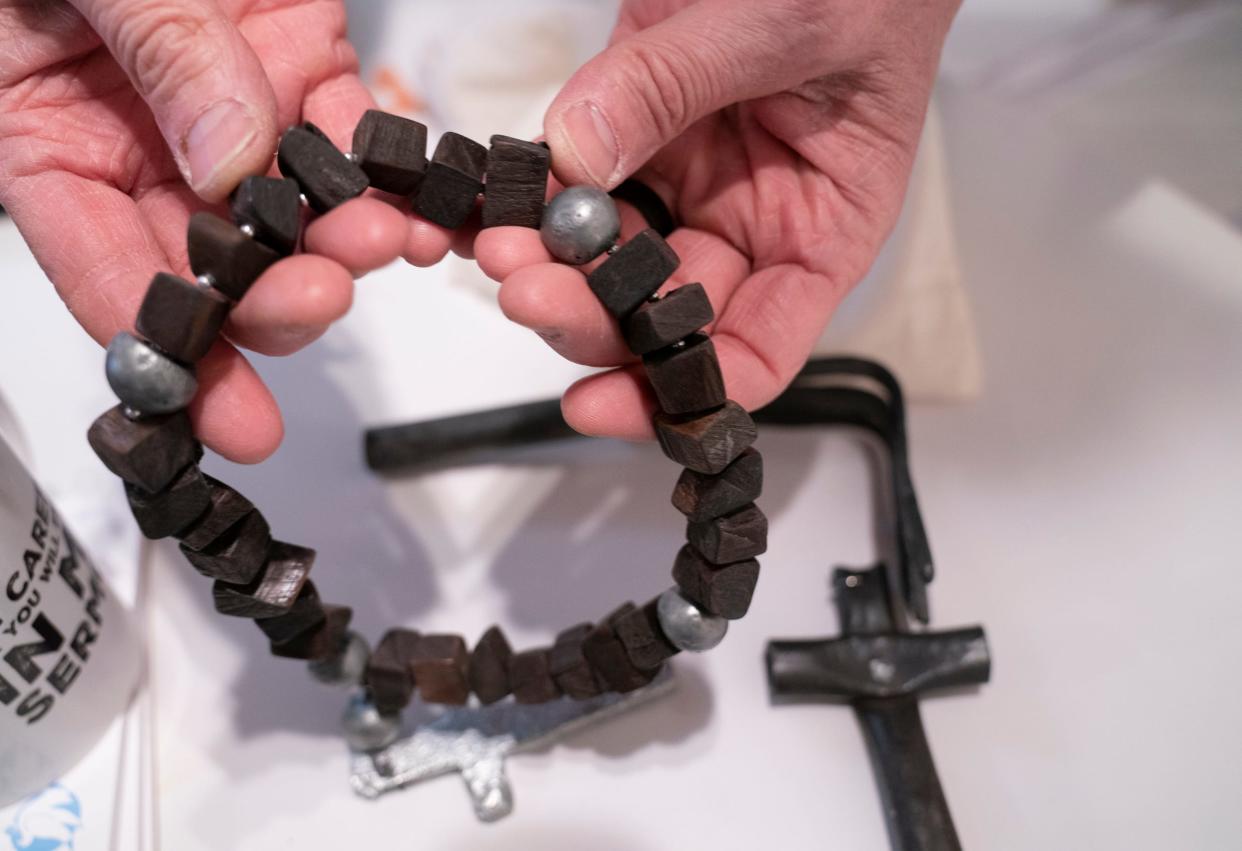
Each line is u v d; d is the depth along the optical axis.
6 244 0.42
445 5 0.47
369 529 0.38
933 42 0.33
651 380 0.28
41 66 0.31
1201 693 0.35
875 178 0.34
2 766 0.30
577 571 0.37
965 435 0.40
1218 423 0.40
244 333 0.27
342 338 0.42
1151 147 0.48
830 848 0.33
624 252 0.27
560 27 0.45
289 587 0.29
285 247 0.26
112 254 0.30
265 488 0.39
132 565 0.36
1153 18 0.51
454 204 0.28
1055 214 0.46
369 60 0.46
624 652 0.31
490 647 0.32
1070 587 0.37
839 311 0.41
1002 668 0.36
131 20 0.27
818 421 0.39
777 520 0.38
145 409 0.26
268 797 0.33
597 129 0.29
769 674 0.35
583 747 0.34
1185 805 0.33
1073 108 0.49
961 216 0.46
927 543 0.35
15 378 0.40
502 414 0.38
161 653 0.35
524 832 0.33
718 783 0.34
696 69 0.30
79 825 0.31
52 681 0.30
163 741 0.34
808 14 0.30
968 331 0.41
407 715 0.35
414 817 0.33
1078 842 0.33
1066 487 0.39
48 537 0.29
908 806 0.32
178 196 0.32
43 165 0.31
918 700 0.34
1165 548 0.38
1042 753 0.34
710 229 0.36
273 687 0.35
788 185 0.35
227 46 0.27
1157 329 0.42
